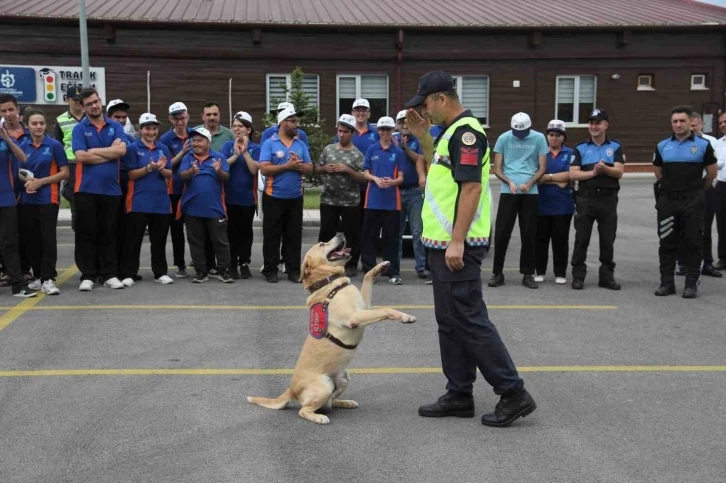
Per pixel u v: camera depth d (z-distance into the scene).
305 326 6.49
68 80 20.48
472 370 4.37
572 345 6.00
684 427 4.23
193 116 21.52
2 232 7.34
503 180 8.22
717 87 24.09
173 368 5.29
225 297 7.61
